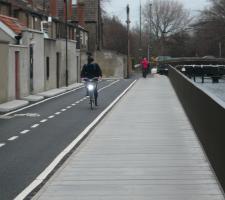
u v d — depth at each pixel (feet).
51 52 162.81
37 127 74.95
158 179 40.73
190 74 283.59
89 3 305.12
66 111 97.71
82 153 52.80
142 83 200.64
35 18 186.50
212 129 43.78
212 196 35.40
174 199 34.76
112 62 281.33
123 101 118.11
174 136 63.62
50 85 161.68
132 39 436.35
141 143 58.65
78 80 208.54
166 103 111.86
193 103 69.46
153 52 555.28
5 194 37.70
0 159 51.13
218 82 282.15
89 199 35.17
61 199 35.35
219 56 450.71
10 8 163.73
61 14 265.34
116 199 35.04
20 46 126.31
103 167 45.68
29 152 54.80
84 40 281.33
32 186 39.78
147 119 82.38
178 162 47.37
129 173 43.06
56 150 55.62
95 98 105.70
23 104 111.34
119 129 71.00
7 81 115.34
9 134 68.23
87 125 76.38
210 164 45.55
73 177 41.88
